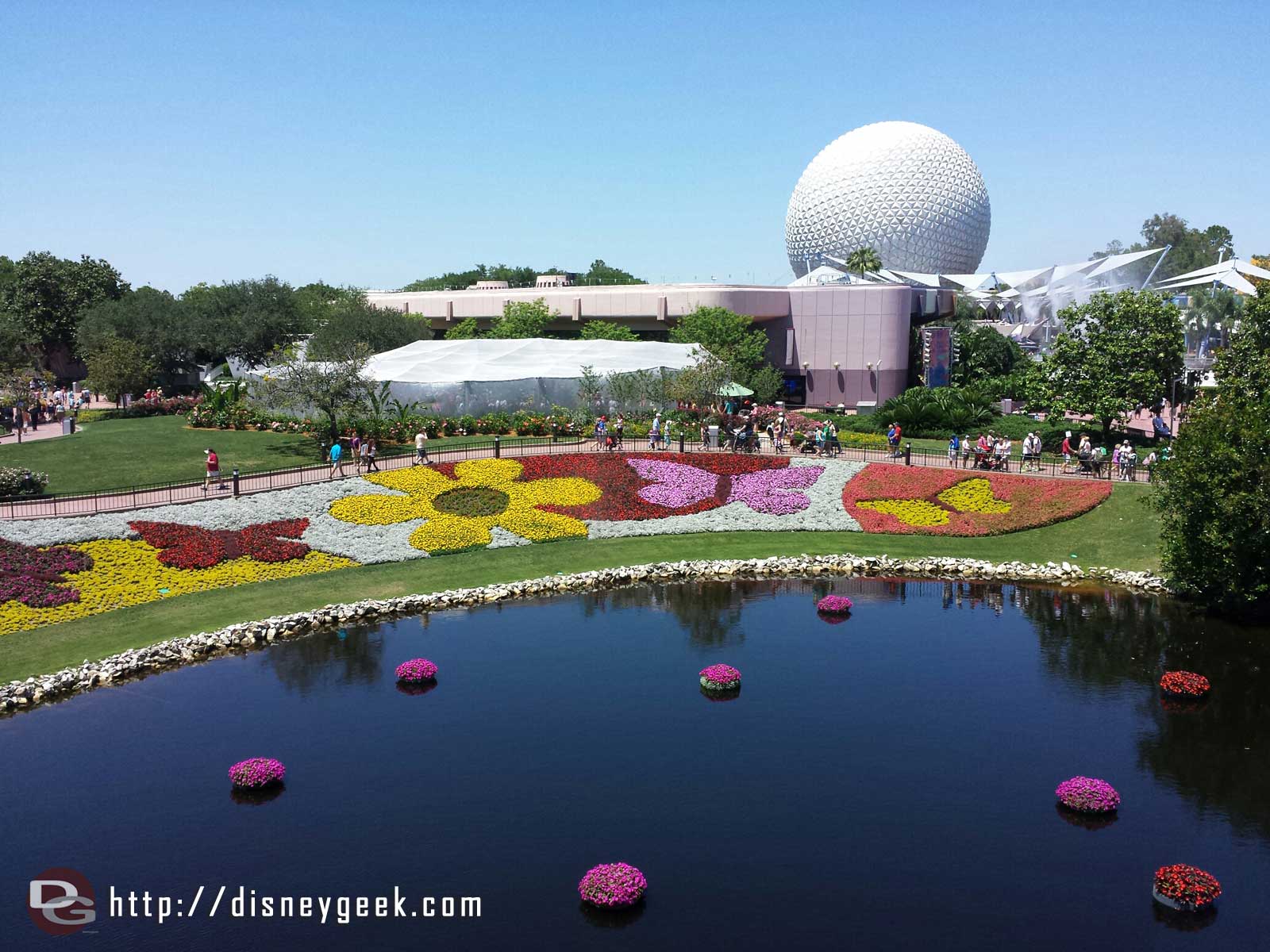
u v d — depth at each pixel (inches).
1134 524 1680.6
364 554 1571.1
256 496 1669.5
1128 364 2167.8
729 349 3002.0
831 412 3174.2
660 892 698.8
